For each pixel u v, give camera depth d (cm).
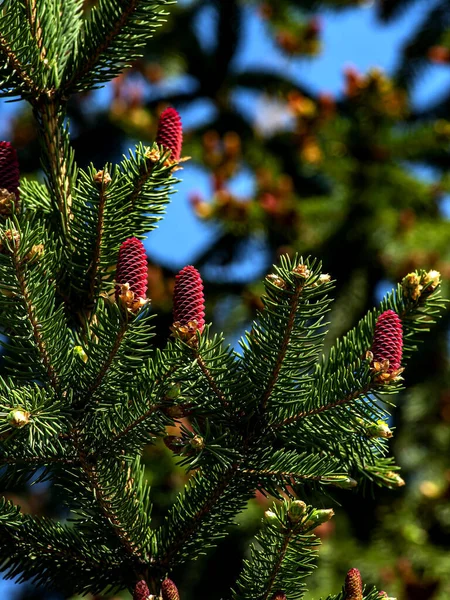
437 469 375
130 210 154
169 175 154
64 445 143
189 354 141
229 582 329
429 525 360
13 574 146
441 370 378
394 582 321
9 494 362
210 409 144
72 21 163
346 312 392
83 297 154
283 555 142
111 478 144
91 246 151
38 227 145
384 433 144
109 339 141
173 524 146
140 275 142
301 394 144
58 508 346
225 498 146
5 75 157
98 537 146
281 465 145
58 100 160
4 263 139
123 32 159
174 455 145
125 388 143
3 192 146
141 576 146
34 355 142
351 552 329
